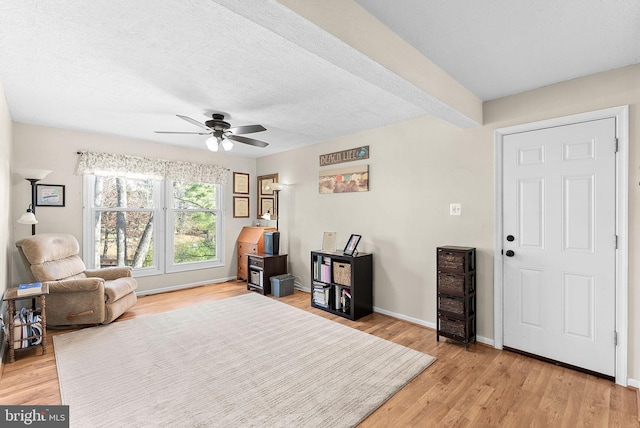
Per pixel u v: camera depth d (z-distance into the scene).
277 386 2.14
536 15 1.65
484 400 2.00
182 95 2.76
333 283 3.79
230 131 3.31
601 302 2.28
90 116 3.37
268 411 1.87
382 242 3.74
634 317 2.14
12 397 2.01
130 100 2.88
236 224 5.62
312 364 2.45
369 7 1.61
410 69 1.97
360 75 1.88
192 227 5.11
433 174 3.26
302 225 4.87
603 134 2.27
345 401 1.97
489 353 2.68
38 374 2.29
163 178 4.66
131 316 3.59
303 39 1.50
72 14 1.62
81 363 2.45
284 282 4.54
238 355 2.60
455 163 3.08
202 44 1.92
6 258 3.02
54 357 2.56
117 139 4.27
